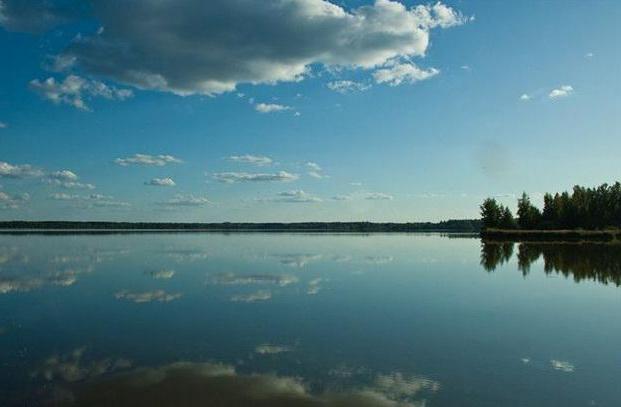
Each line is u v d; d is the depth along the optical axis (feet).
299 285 100.63
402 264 151.02
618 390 41.04
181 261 155.02
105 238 352.90
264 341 55.36
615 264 151.23
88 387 40.04
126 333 58.90
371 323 65.31
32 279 108.47
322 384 41.42
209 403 36.88
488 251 216.95
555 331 62.18
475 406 37.40
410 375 44.14
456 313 73.00
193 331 59.88
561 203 396.78
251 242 310.86
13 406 36.06
